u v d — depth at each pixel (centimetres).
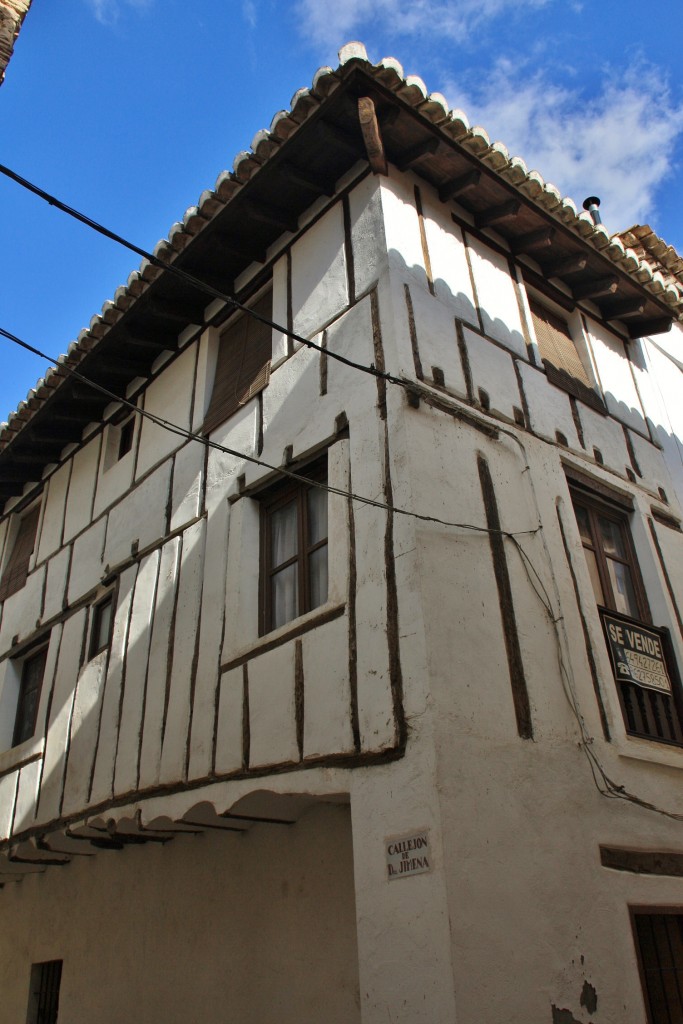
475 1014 446
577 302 957
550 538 702
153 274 877
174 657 764
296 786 582
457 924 463
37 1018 948
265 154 762
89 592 962
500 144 777
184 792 684
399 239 746
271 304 864
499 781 535
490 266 847
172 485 879
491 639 590
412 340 693
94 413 1096
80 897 939
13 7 561
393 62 695
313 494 711
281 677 632
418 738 520
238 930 698
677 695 750
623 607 782
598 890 557
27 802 912
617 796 616
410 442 622
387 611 575
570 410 844
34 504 1230
